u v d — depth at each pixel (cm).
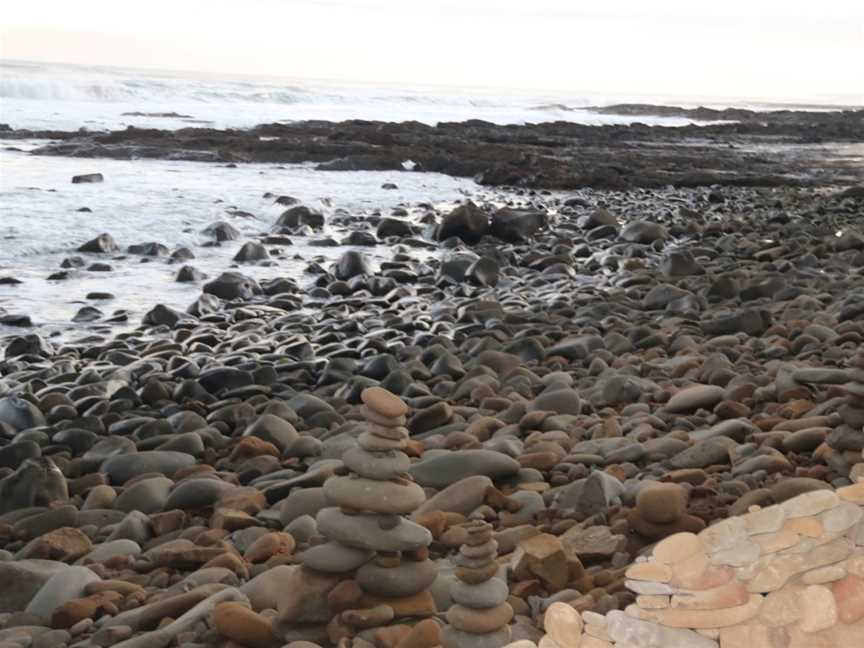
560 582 303
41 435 542
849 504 250
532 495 392
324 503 390
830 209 1700
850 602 241
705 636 246
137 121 2986
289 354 731
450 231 1343
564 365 671
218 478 459
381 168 2192
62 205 1373
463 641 260
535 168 2164
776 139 4044
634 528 338
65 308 898
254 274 1084
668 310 861
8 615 317
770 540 250
